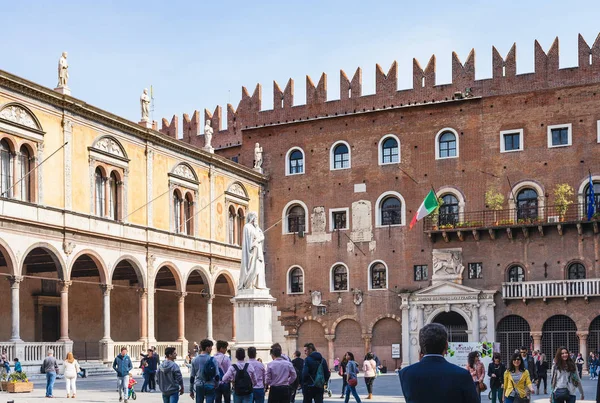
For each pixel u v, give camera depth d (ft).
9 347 135.85
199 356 66.85
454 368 29.63
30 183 143.23
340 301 208.74
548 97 192.85
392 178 206.49
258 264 104.22
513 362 69.77
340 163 213.25
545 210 189.88
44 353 142.31
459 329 197.98
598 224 183.93
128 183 167.73
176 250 180.86
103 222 159.12
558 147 190.70
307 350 73.15
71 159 152.15
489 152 197.36
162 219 178.40
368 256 207.00
